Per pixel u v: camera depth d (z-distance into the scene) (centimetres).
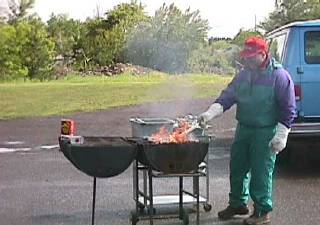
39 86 2064
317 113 710
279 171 777
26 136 1142
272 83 508
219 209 579
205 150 473
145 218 518
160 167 467
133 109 1570
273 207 585
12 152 960
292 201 611
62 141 473
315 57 718
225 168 809
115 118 1408
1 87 2014
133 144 462
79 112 1519
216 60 2717
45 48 2552
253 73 517
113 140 488
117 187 691
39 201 621
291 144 784
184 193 591
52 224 532
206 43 2817
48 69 2548
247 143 524
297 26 723
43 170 802
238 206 540
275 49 775
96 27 2902
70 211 579
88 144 457
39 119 1399
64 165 841
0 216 561
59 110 1540
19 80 2409
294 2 2947
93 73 2628
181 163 469
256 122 511
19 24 2603
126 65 2723
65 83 2216
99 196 643
